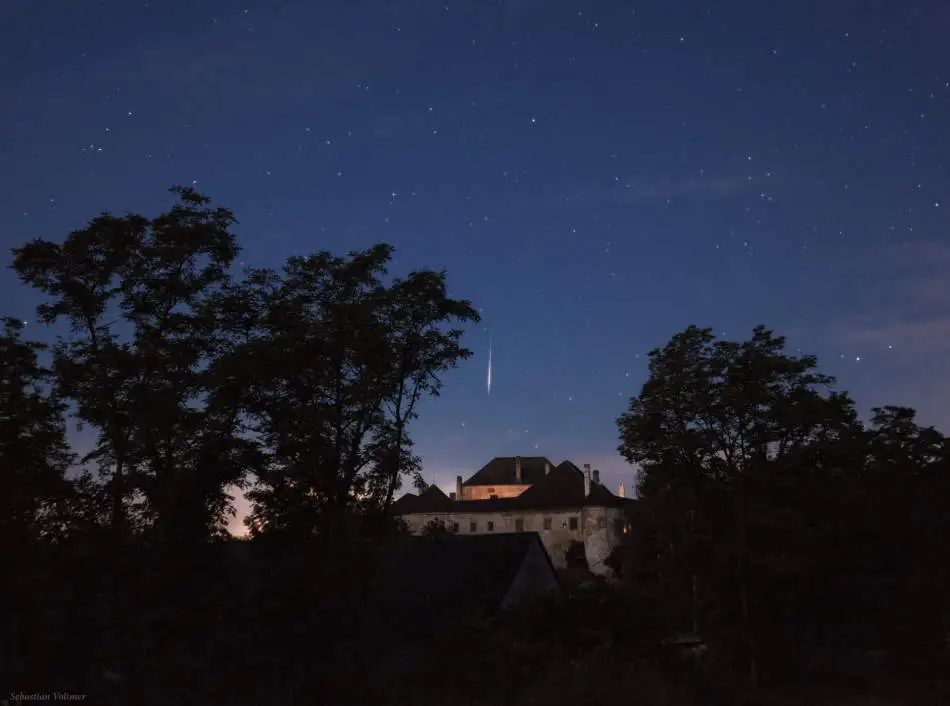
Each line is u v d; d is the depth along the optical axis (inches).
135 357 846.5
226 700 766.5
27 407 796.0
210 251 923.4
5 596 713.0
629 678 968.3
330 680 792.3
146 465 836.6
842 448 1232.8
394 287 924.0
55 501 788.0
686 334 1216.8
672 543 1205.7
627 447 1234.0
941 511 1355.8
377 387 872.9
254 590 796.6
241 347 828.0
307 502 837.2
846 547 1272.1
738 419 1189.7
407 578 1311.5
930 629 1320.1
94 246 882.8
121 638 743.1
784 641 1185.4
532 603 1074.7
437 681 911.7
